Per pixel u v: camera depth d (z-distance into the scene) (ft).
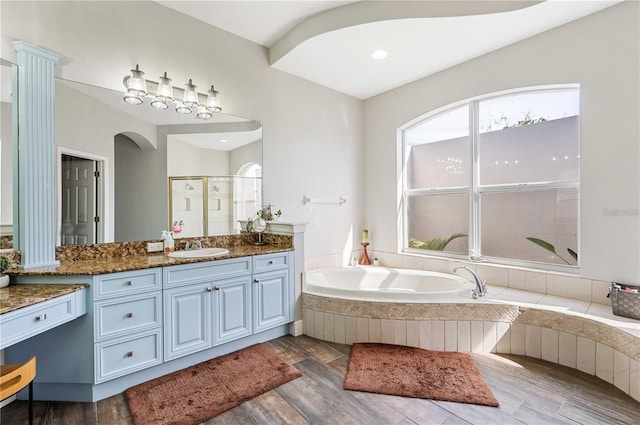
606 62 7.93
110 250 7.88
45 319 5.26
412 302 8.63
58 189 7.01
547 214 9.59
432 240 12.29
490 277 10.23
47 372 6.19
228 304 8.09
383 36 8.93
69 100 7.18
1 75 6.36
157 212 8.62
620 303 7.28
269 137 10.78
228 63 9.78
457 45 9.51
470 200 11.05
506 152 10.35
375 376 7.16
